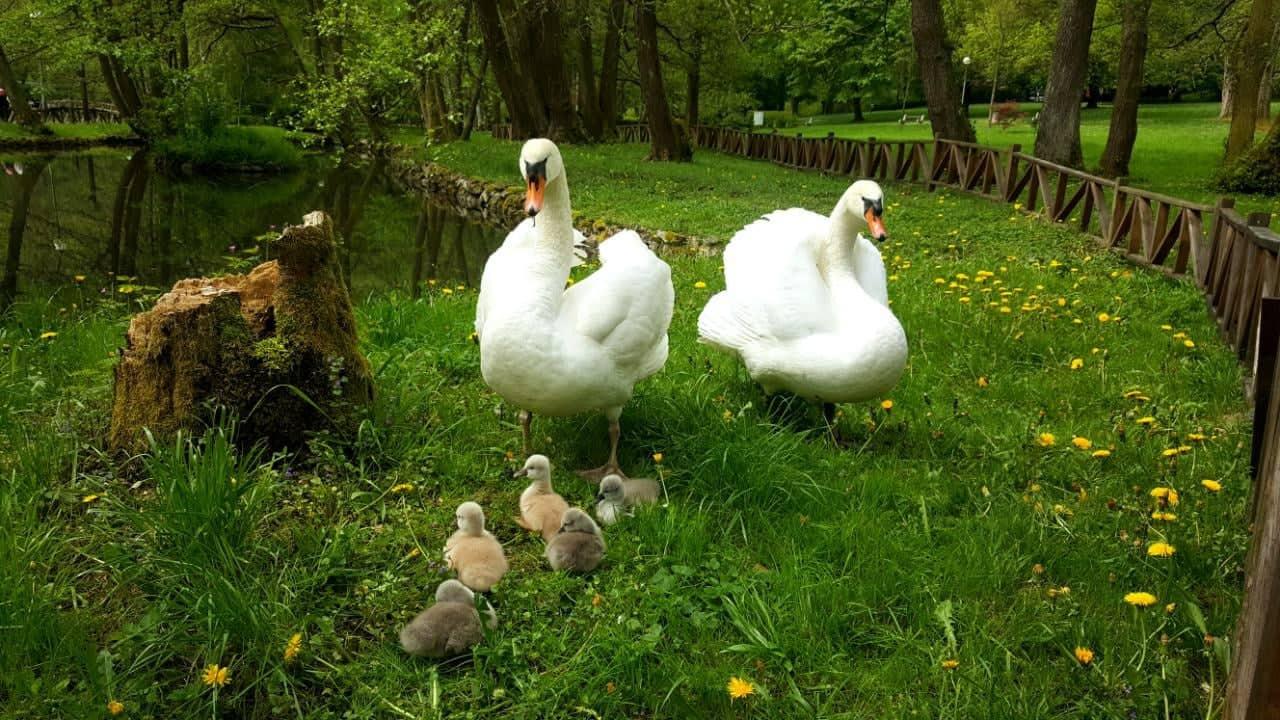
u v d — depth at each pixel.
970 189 8.42
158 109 14.48
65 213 9.12
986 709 1.47
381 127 14.11
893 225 6.63
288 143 14.80
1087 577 1.88
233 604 1.61
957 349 3.36
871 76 23.47
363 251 7.64
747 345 2.62
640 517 2.05
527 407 2.25
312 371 2.31
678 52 18.03
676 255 6.16
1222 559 1.90
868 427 2.63
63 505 2.04
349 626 1.72
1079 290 4.31
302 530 1.94
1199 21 10.32
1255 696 1.08
